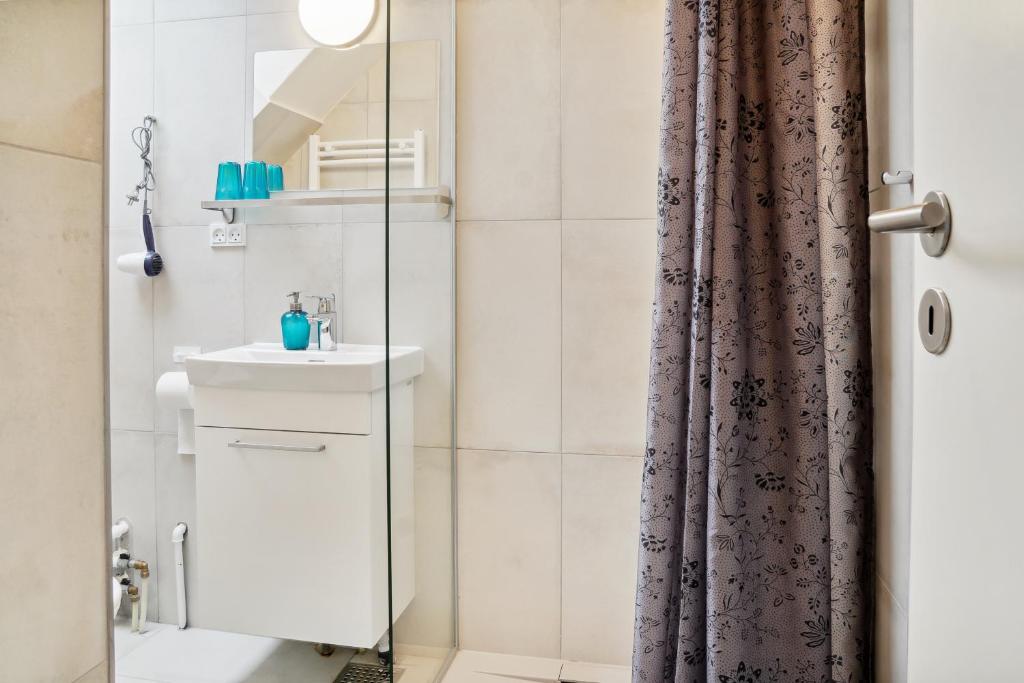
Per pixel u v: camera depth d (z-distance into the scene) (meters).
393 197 1.45
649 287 1.80
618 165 1.79
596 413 1.83
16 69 0.55
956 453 0.56
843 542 1.17
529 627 1.89
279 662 1.61
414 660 1.62
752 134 1.27
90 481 0.64
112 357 1.71
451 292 1.85
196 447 1.60
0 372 0.54
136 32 1.66
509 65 1.83
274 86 1.63
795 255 1.23
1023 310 0.45
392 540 1.37
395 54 1.54
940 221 0.58
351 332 1.70
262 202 1.66
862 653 1.19
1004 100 0.48
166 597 1.70
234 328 1.70
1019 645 0.45
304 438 1.55
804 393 1.23
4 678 0.55
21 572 0.57
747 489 1.25
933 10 0.61
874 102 1.19
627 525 1.83
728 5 1.22
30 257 0.57
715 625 1.21
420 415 1.64
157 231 1.69
